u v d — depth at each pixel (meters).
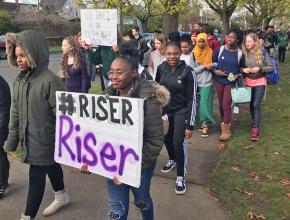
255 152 6.13
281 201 4.50
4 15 38.22
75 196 4.65
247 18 47.22
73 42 5.86
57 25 43.38
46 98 3.65
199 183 5.04
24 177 5.23
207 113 7.03
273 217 4.15
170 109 4.72
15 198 4.64
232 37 6.54
